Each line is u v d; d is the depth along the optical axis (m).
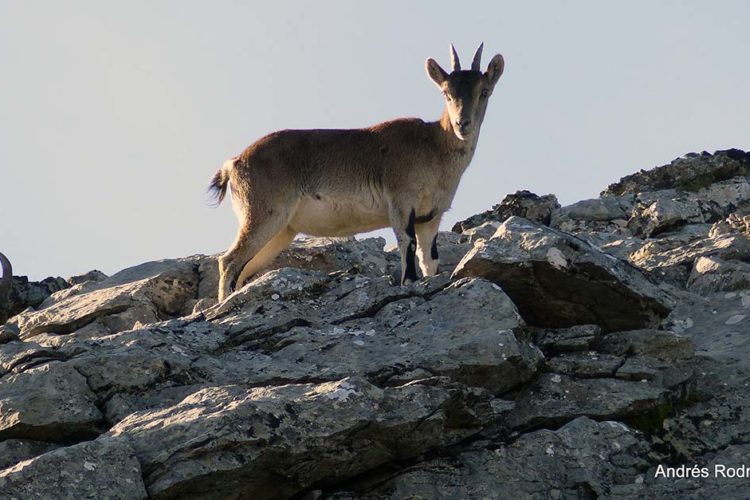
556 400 24.31
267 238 32.69
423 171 31.92
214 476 20.19
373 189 32.38
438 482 22.27
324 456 21.19
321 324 26.14
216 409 21.30
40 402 22.56
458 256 35.00
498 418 23.62
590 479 22.53
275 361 24.73
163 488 19.83
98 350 24.47
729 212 40.00
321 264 35.09
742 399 24.62
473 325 25.02
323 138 32.81
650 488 22.52
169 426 20.67
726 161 42.28
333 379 23.72
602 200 39.59
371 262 35.50
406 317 25.83
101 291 32.84
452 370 23.73
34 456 21.94
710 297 29.41
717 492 22.22
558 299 26.38
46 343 25.70
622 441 23.38
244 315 26.28
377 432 21.55
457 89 31.36
